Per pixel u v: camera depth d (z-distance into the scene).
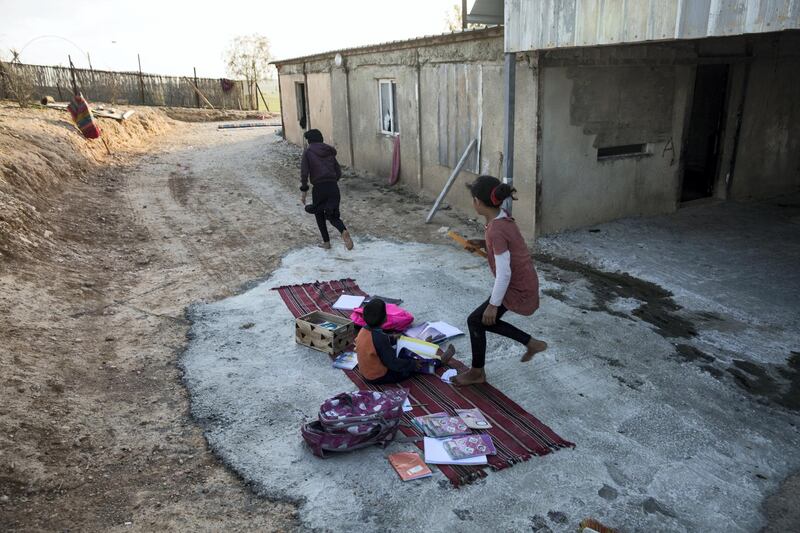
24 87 19.12
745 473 3.57
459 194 10.04
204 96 31.08
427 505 3.27
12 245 6.48
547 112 7.60
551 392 4.45
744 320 5.69
